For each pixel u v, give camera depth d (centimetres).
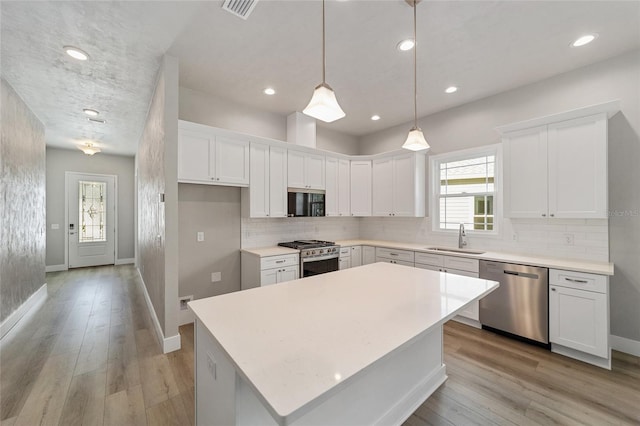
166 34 229
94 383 214
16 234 326
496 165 350
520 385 211
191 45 245
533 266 268
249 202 352
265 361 92
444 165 411
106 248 676
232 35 232
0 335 287
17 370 231
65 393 202
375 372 159
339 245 410
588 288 237
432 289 174
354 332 114
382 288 176
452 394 202
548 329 260
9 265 308
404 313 134
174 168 262
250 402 111
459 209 394
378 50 255
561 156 273
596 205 254
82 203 646
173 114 262
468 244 376
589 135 257
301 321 125
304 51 256
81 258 648
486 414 182
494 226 354
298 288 176
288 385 79
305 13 207
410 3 198
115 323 330
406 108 394
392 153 436
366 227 516
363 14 209
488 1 196
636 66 256
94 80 301
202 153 310
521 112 327
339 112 158
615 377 220
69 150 629
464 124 380
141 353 259
